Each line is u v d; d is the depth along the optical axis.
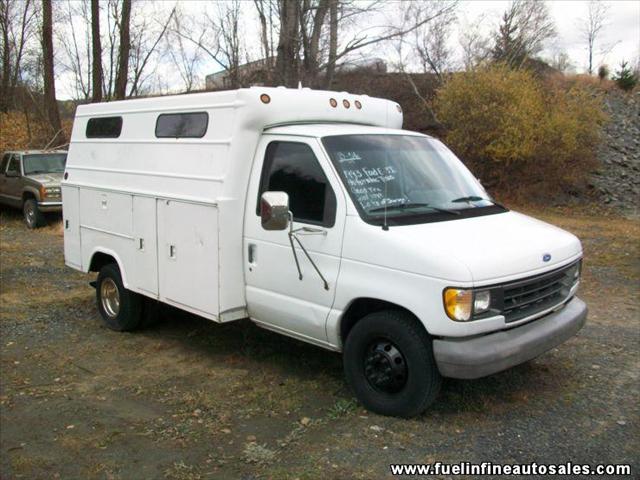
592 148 20.91
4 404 4.85
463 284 3.90
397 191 4.71
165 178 5.66
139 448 4.13
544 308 4.49
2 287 8.62
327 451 4.01
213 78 25.05
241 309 5.25
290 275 4.82
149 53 24.86
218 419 4.54
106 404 4.85
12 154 15.62
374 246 4.29
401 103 24.05
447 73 22.92
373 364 4.47
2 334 6.62
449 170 5.32
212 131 5.22
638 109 26.38
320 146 4.73
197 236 5.28
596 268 9.76
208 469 3.84
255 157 5.14
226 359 5.82
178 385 5.22
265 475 3.75
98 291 6.95
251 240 5.09
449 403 4.69
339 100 5.49
